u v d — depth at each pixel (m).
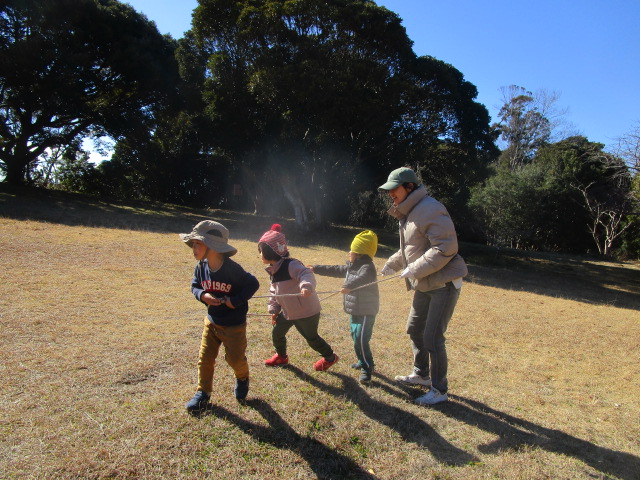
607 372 5.55
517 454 3.37
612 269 21.94
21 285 6.41
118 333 4.95
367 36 16.91
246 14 16.58
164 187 29.02
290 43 17.11
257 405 3.66
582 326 8.16
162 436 3.10
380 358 5.11
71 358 4.16
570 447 3.55
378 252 17.42
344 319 6.67
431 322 4.01
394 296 8.98
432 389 4.08
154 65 21.05
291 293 4.16
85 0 19.55
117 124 23.48
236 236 15.26
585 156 29.84
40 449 2.83
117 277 7.59
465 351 5.85
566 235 29.78
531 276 16.52
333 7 16.56
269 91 16.53
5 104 21.03
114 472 2.70
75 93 20.23
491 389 4.60
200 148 28.02
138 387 3.76
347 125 16.98
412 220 3.96
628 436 3.82
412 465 3.11
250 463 2.93
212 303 3.43
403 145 19.62
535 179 28.58
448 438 3.52
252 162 20.66
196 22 18.23
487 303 9.59
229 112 17.92
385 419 3.70
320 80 15.61
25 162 23.48
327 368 4.51
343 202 27.55
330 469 2.97
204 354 3.53
